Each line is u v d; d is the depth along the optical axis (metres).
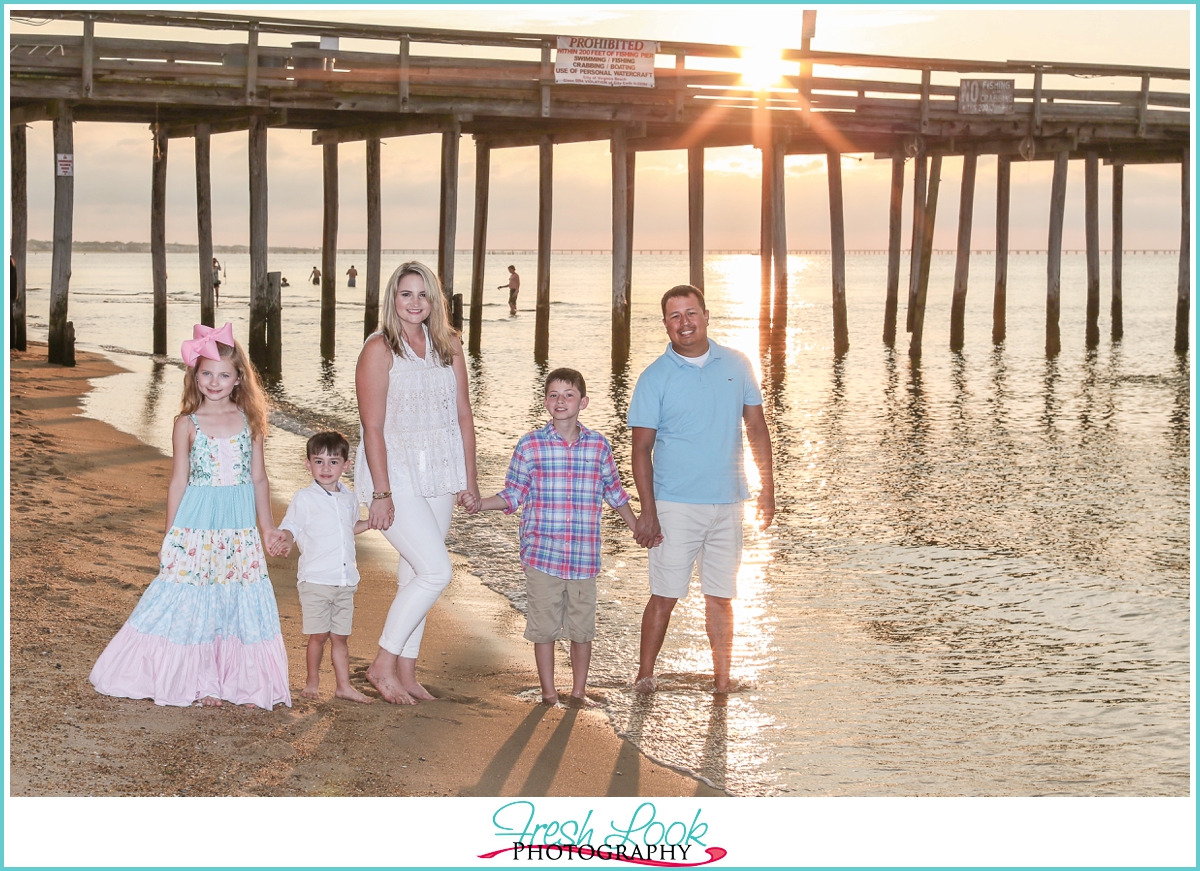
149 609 3.98
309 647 4.38
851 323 33.88
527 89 16.64
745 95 18.25
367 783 3.59
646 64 17.11
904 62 19.38
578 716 4.58
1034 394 17.44
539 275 20.25
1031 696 5.09
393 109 15.91
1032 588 6.96
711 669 5.37
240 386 4.10
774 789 4.02
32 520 6.50
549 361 21.70
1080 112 20.61
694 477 4.93
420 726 4.20
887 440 13.08
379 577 6.71
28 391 13.20
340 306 39.03
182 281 60.91
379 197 19.47
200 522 4.02
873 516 9.02
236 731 3.83
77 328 27.02
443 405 4.43
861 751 4.41
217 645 4.06
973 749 4.46
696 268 20.67
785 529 8.52
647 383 4.93
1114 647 5.81
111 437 10.38
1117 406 16.14
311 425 13.12
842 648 5.73
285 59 15.21
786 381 18.97
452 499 4.53
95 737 3.57
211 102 14.89
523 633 5.84
